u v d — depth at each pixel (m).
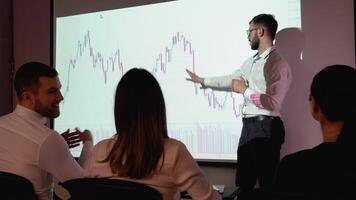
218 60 2.29
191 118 2.38
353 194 0.98
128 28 2.60
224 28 2.27
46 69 1.64
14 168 1.47
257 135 2.14
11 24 3.08
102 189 1.07
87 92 2.74
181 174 1.17
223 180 2.31
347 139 1.04
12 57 3.08
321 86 1.10
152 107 1.16
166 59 2.46
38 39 3.00
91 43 2.74
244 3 2.21
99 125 2.70
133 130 1.14
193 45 2.37
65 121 2.81
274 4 2.12
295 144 2.05
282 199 0.97
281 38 2.09
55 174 1.52
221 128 2.28
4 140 1.50
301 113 2.04
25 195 1.30
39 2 3.00
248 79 2.19
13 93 3.08
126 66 2.60
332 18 1.98
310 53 2.03
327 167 1.02
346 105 1.07
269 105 2.12
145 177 1.15
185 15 2.40
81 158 1.85
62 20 2.86
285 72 2.08
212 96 2.31
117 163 1.15
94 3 2.74
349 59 1.94
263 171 2.11
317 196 0.92
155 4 2.50
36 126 1.53
